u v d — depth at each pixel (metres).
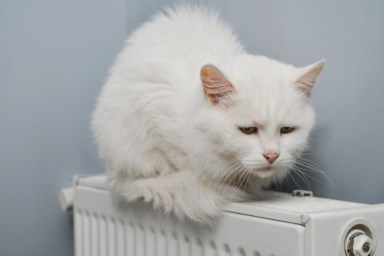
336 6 1.14
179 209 1.10
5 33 1.46
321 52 1.18
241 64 1.11
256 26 1.33
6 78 1.46
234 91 1.03
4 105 1.46
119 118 1.21
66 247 1.59
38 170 1.53
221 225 1.03
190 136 1.10
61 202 1.51
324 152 1.19
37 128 1.52
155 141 1.18
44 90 1.53
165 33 1.29
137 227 1.25
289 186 1.27
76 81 1.59
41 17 1.52
